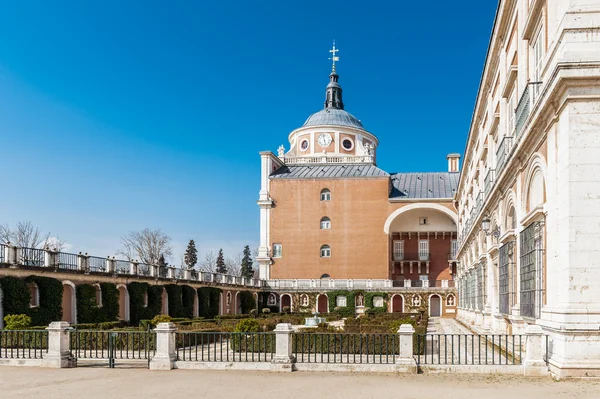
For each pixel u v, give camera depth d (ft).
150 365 49.73
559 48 41.78
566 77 39.83
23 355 54.03
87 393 38.29
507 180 64.34
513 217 64.59
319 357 57.06
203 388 39.70
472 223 104.83
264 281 200.85
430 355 60.18
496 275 78.33
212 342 80.74
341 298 196.03
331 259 205.98
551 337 43.14
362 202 207.41
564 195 41.27
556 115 43.14
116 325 93.04
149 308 119.65
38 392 38.86
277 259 208.33
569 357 39.93
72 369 50.31
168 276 133.28
